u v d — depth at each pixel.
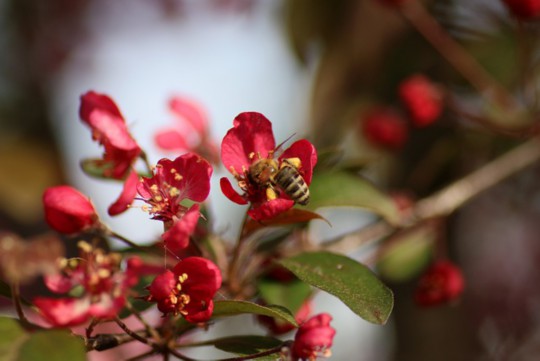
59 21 0.76
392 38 0.65
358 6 0.65
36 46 0.75
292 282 0.47
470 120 0.60
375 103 0.66
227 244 0.48
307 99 0.65
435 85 0.60
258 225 0.45
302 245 0.50
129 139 0.45
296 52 0.66
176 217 0.43
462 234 0.69
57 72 0.76
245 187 0.44
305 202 0.44
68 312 0.41
